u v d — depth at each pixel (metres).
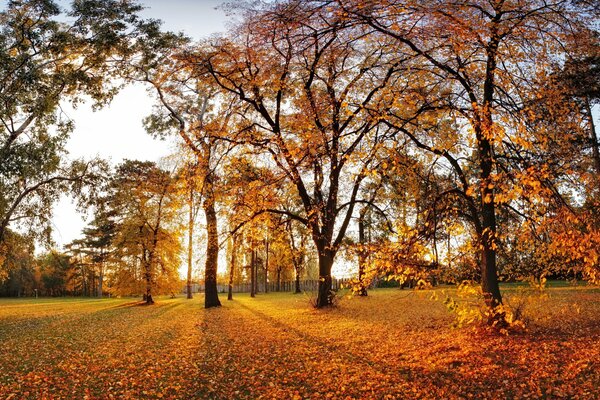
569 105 8.74
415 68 9.90
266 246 45.31
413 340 12.38
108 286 40.53
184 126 26.66
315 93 14.15
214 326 18.27
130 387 9.01
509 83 8.67
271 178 11.54
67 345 14.01
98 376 9.84
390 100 9.41
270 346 12.95
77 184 24.59
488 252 11.40
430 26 7.28
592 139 12.82
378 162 8.97
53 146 21.64
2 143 20.86
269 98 17.75
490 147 8.85
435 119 8.95
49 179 24.20
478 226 11.13
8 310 32.94
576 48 9.05
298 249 22.00
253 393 8.61
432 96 10.30
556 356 9.26
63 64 23.41
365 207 20.92
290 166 10.23
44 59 21.81
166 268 38.97
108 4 22.53
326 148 9.45
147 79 24.92
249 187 13.14
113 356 11.99
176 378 9.64
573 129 8.87
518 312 11.03
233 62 15.97
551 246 6.75
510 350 9.98
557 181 7.79
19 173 20.80
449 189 10.73
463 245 8.46
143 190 37.97
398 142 9.95
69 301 52.06
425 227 8.05
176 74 18.81
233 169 14.05
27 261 28.61
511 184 6.66
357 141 8.83
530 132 6.98
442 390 8.05
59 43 21.77
